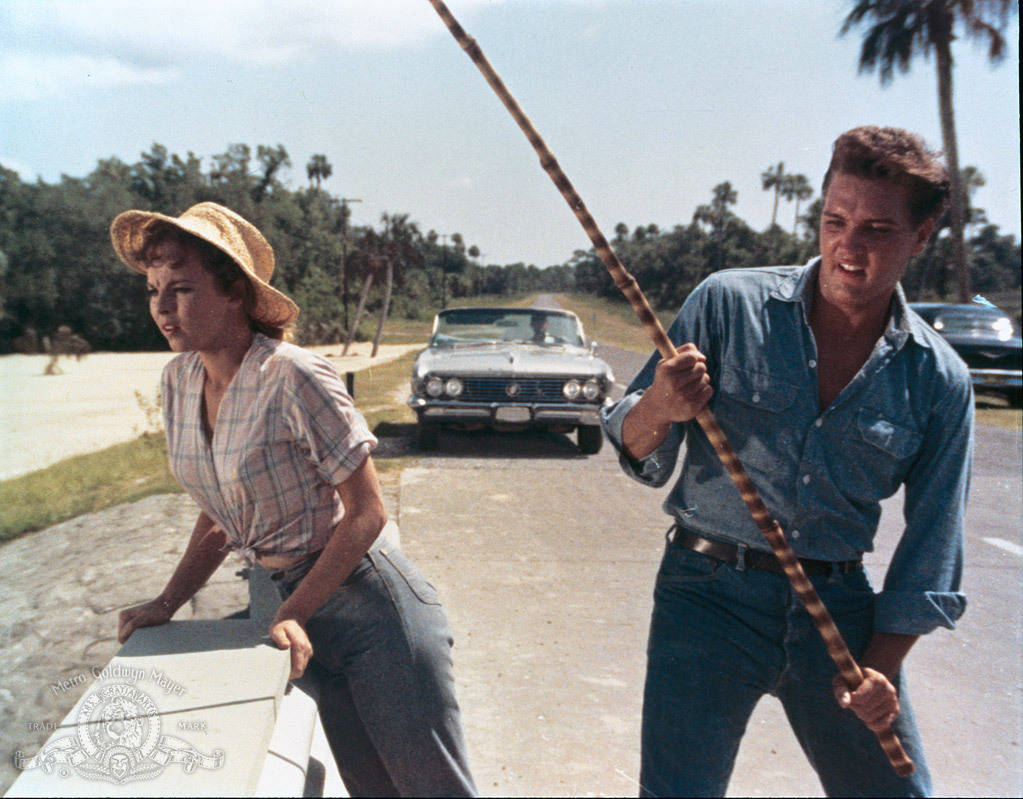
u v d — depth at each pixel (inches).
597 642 147.3
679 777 63.6
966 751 113.2
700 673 66.4
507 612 161.0
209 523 81.8
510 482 283.3
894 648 66.9
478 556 196.9
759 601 67.6
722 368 70.3
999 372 511.5
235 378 70.0
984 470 315.6
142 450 342.0
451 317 387.2
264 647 69.9
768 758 111.5
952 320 539.2
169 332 69.1
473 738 113.0
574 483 283.7
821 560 69.2
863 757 67.2
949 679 136.8
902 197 61.7
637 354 903.7
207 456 73.1
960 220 385.7
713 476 70.6
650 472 71.1
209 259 68.7
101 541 193.3
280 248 979.9
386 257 798.5
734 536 68.9
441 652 74.2
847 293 64.1
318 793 80.4
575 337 381.7
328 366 71.0
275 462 70.1
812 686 67.9
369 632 72.1
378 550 74.3
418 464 314.5
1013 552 209.8
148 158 1041.5
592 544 209.2
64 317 1028.5
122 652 70.0
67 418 495.5
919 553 67.0
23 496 249.4
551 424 331.6
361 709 73.2
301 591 69.1
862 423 66.7
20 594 151.6
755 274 72.1
